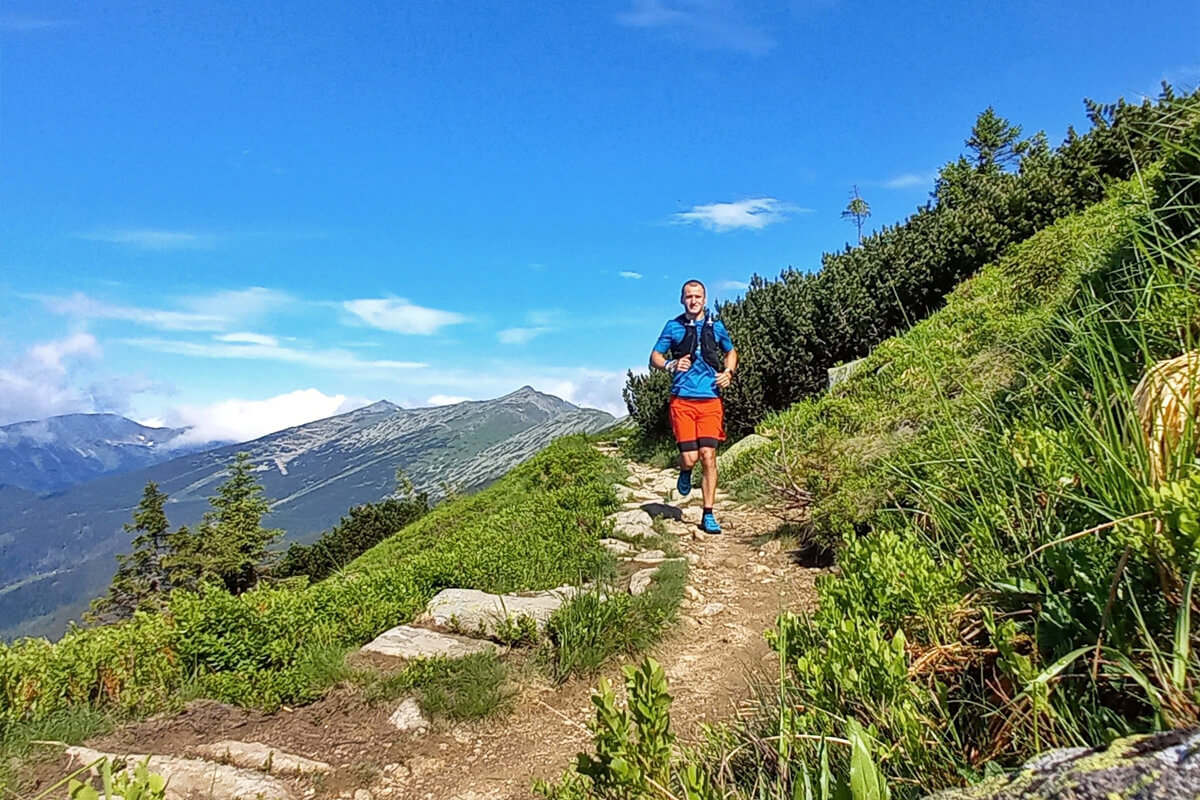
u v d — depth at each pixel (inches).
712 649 182.1
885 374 321.4
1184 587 54.6
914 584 84.9
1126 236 175.8
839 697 71.8
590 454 560.4
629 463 586.9
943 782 59.7
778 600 207.2
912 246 502.0
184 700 161.6
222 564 1589.6
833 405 319.3
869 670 68.2
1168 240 127.6
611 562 251.3
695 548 269.7
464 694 162.6
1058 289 262.8
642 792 62.2
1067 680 62.9
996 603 81.3
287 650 175.6
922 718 64.1
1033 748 58.5
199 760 136.0
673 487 428.8
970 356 265.9
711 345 285.9
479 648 188.5
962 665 76.1
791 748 72.2
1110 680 59.7
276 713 160.1
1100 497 73.1
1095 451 77.2
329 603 213.3
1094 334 107.4
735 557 253.9
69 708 150.9
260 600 199.2
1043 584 75.7
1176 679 49.9
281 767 136.8
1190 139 131.9
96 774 127.8
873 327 488.1
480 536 327.6
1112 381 84.0
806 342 506.9
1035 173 492.7
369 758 142.9
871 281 510.0
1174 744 34.3
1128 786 33.2
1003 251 451.5
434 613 209.6
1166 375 79.9
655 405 588.4
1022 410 133.0
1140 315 115.6
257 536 1659.7
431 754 145.4
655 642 188.4
